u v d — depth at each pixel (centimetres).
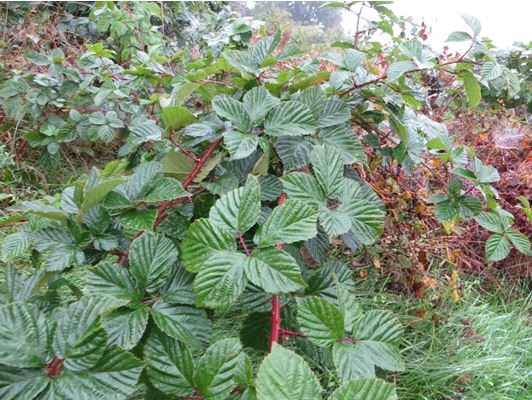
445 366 166
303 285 87
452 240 212
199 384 81
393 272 199
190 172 132
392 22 199
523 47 331
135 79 219
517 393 170
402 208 188
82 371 72
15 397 68
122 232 110
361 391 67
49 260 97
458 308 200
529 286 242
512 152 266
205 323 96
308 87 143
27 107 275
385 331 93
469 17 149
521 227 229
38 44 339
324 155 112
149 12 341
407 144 152
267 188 128
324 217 104
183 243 95
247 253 94
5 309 72
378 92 142
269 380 65
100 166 326
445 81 255
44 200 153
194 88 132
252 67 138
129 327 88
